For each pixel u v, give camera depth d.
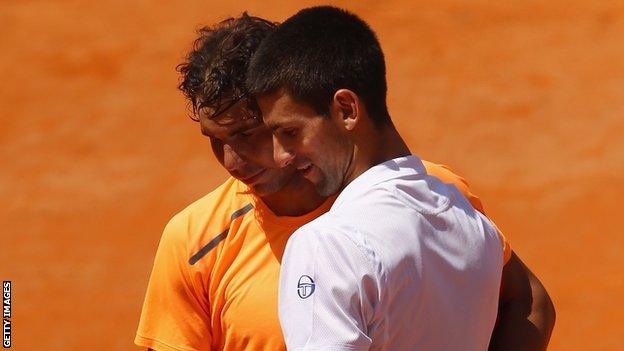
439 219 10.07
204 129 11.92
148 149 44.78
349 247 9.45
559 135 43.09
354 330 9.40
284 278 9.88
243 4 54.41
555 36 49.03
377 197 9.80
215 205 12.56
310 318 9.52
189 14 53.84
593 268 35.59
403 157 10.25
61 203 41.88
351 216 9.67
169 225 12.66
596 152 41.88
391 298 9.51
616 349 31.75
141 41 51.91
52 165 44.31
